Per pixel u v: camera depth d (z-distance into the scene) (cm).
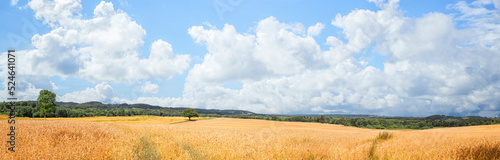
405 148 1085
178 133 1848
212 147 1130
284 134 2581
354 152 1002
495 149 941
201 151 1056
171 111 16912
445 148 981
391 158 855
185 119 11344
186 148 1132
